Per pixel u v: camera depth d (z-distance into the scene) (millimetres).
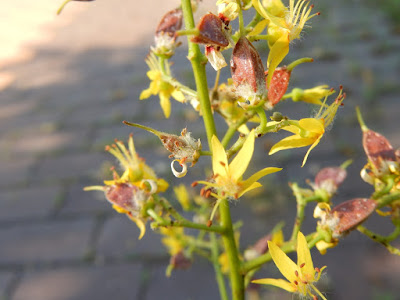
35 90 619
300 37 94
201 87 101
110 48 742
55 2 1069
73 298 297
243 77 86
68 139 472
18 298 301
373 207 95
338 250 293
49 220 367
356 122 406
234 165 87
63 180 409
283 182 351
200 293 286
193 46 98
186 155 93
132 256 320
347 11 716
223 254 165
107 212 366
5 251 342
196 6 115
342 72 503
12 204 391
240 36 87
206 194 89
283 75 86
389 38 583
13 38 838
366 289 266
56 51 761
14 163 447
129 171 107
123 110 508
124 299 290
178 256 159
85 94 574
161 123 459
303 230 293
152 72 118
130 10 965
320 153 375
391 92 447
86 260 325
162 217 108
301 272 88
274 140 396
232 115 108
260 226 313
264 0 95
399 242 291
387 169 97
